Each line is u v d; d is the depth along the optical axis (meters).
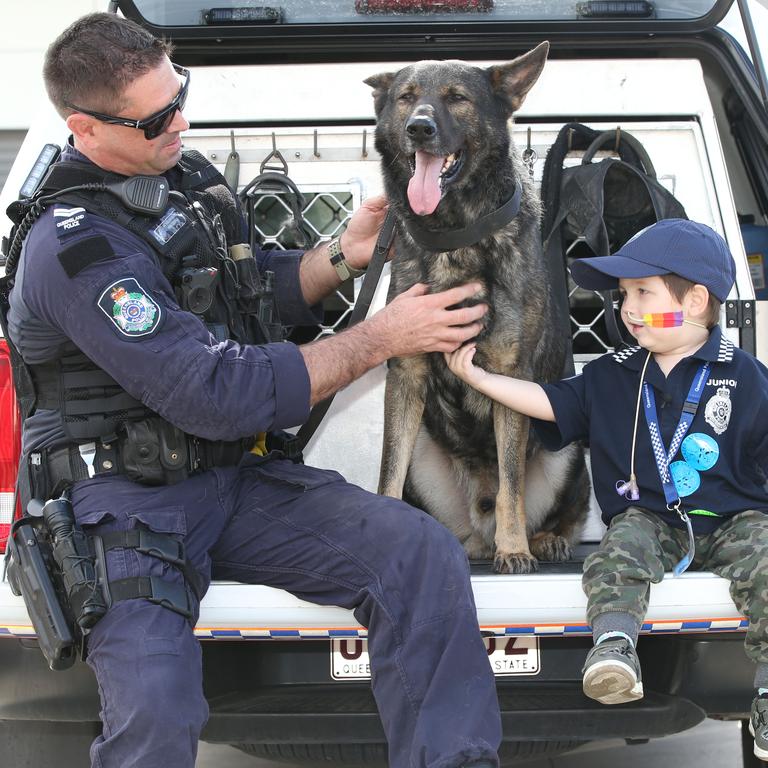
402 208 3.00
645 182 3.00
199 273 2.40
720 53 3.53
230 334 2.55
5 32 8.49
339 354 2.46
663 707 2.34
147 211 2.37
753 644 2.27
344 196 3.26
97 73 2.36
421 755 2.04
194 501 2.36
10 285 2.39
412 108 2.91
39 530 2.27
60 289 2.24
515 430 2.86
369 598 2.23
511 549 2.80
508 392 2.73
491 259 2.91
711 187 3.17
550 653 2.46
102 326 2.23
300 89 3.27
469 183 2.95
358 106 3.26
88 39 2.37
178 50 3.56
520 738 2.36
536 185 3.27
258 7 3.43
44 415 2.38
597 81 3.29
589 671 2.16
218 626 2.33
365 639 2.44
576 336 3.33
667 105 3.27
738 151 3.77
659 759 3.62
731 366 2.52
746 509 2.44
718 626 2.30
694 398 2.51
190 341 2.28
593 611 2.25
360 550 2.28
